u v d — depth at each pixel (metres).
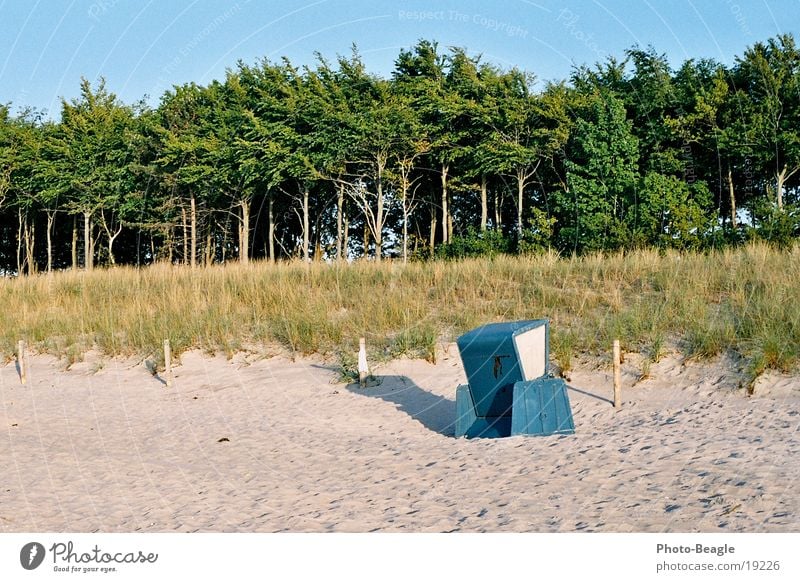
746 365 12.10
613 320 14.66
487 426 11.12
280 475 10.09
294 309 18.81
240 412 13.96
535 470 9.04
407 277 20.80
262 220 44.78
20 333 21.31
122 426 13.67
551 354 13.94
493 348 10.73
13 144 43.62
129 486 10.11
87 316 21.39
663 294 16.27
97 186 41.25
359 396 14.14
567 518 7.45
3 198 44.28
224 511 8.77
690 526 6.92
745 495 7.42
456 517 7.84
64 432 13.41
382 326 17.08
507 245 32.69
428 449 10.69
